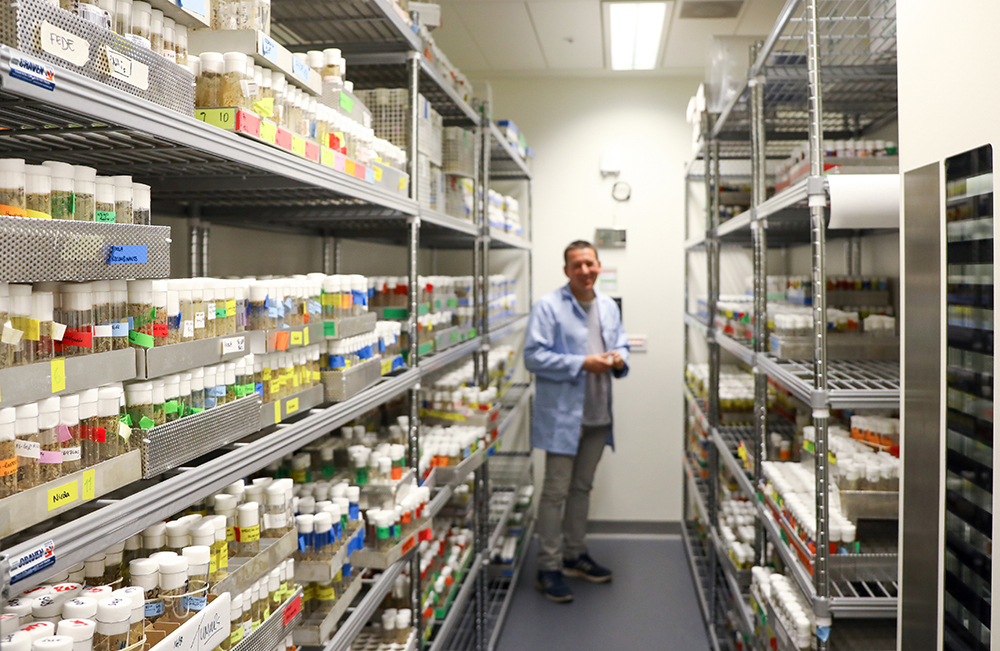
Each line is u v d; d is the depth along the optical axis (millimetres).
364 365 1872
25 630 853
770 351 2594
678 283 5047
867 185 1802
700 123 3887
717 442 3486
